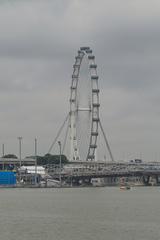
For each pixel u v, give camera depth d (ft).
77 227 515.50
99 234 472.44
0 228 506.89
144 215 633.61
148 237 457.68
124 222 557.74
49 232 481.87
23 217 606.55
